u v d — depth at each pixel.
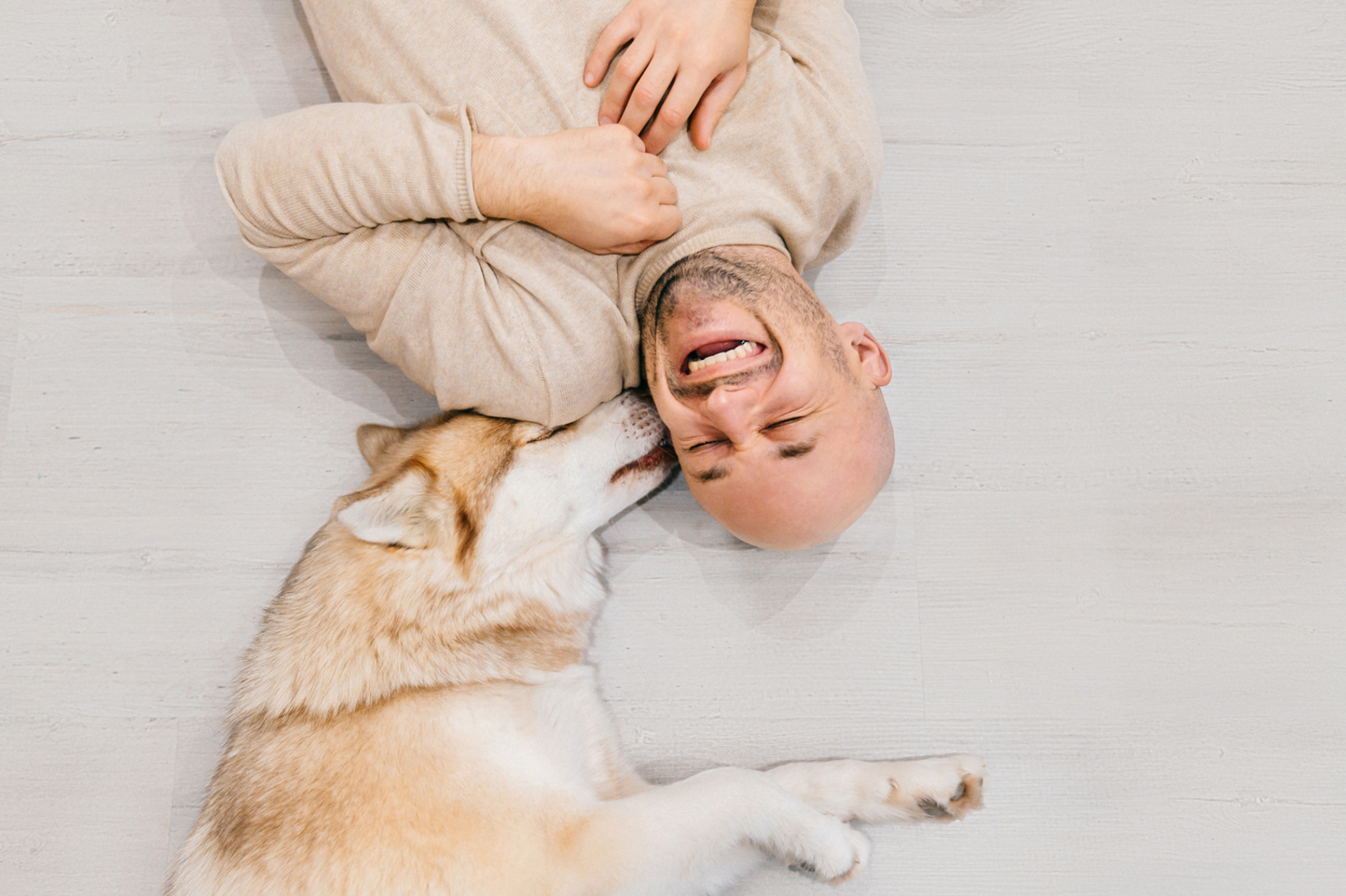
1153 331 2.06
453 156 1.48
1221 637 1.97
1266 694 1.96
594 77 1.55
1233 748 1.94
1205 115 2.12
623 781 1.82
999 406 2.03
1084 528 2.00
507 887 1.48
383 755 1.52
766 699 1.93
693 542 1.98
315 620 1.60
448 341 1.57
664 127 1.54
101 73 2.04
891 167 2.07
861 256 2.04
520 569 1.73
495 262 1.54
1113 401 2.04
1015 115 2.10
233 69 2.05
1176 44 2.13
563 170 1.47
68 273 1.99
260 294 2.01
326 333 2.00
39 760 1.86
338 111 1.55
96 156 2.02
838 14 1.71
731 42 1.54
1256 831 1.91
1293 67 2.13
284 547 1.95
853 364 1.52
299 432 1.98
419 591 1.61
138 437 1.96
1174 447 2.03
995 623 1.97
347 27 1.63
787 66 1.60
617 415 1.75
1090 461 2.02
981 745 1.93
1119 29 2.13
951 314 2.04
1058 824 1.91
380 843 1.47
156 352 1.98
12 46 2.04
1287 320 2.07
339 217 1.56
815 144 1.58
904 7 2.10
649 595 1.96
